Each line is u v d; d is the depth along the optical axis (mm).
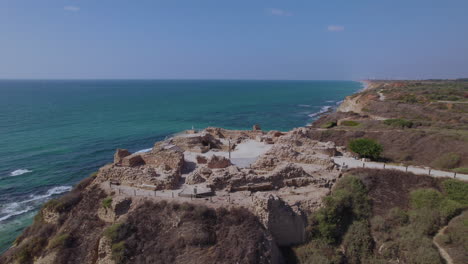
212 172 29531
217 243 21422
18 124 94062
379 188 27406
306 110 148000
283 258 23031
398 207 25594
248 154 40906
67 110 130750
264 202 23078
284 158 33094
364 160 34500
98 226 24109
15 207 40750
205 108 150750
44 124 95500
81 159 61000
